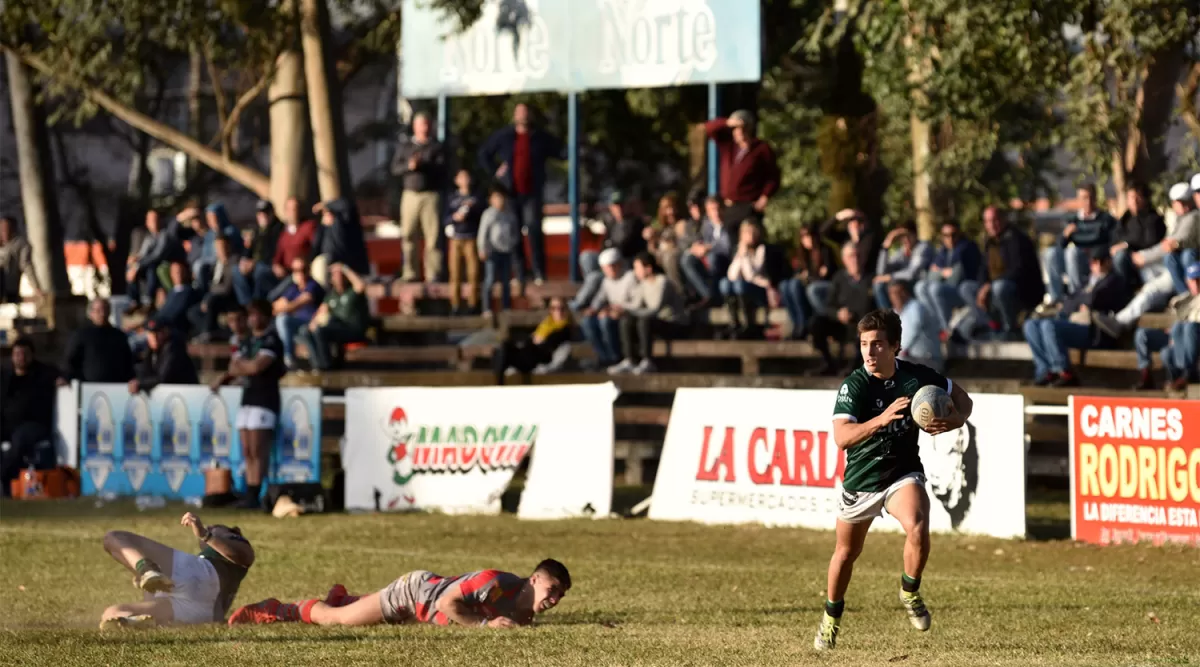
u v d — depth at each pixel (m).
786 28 114.31
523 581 34.12
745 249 76.81
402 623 34.25
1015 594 40.53
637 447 76.38
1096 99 71.88
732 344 76.50
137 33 94.31
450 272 89.88
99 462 76.12
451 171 133.12
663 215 84.62
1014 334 72.38
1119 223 71.12
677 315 77.62
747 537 56.81
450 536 57.97
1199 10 70.75
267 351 69.50
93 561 49.28
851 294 72.88
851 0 84.19
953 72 72.81
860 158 103.25
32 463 77.44
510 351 78.81
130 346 78.81
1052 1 69.00
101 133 184.75
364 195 186.38
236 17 92.44
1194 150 78.75
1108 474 52.91
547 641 30.67
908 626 34.00
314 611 34.62
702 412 62.97
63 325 107.25
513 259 87.31
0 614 37.66
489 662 27.73
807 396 59.59
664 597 40.84
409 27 94.44
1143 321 70.06
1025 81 74.69
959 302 72.31
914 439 28.30
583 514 64.50
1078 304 70.38
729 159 80.31
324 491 68.12
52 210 125.31
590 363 81.06
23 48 99.56
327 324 82.75
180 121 180.75
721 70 86.19
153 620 33.84
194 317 90.69
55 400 78.00
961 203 113.81
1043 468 67.19
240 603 40.56
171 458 73.75
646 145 137.62
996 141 90.31
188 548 54.41
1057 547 52.16
